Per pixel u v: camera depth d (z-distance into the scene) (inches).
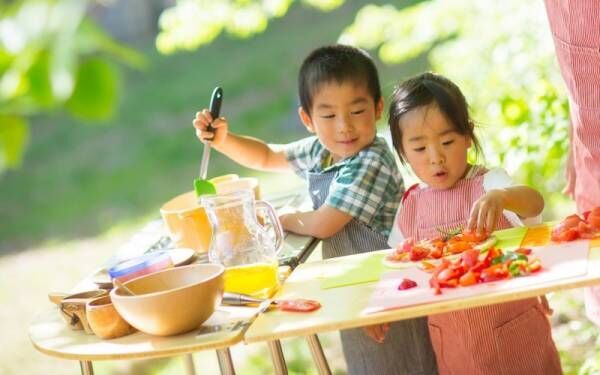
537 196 97.6
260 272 89.0
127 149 478.9
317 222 115.1
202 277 85.7
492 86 191.9
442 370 107.9
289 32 566.6
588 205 113.4
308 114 121.8
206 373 203.5
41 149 505.0
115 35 584.1
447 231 104.6
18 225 416.8
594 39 104.4
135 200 411.5
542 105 167.8
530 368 102.6
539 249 85.3
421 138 103.7
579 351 163.0
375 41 222.7
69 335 88.8
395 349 120.9
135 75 559.2
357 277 88.2
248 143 132.4
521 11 193.5
